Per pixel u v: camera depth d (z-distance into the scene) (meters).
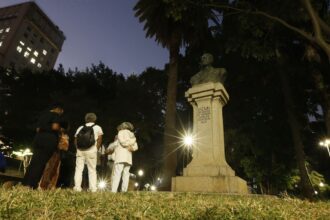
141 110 22.17
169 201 3.31
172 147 12.91
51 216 2.14
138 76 25.77
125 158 5.67
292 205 3.48
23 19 58.81
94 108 19.23
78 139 5.40
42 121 4.61
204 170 6.89
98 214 2.31
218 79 8.27
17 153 21.89
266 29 11.43
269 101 18.11
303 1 9.32
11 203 2.27
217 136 7.40
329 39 10.80
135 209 2.53
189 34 15.44
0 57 52.78
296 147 13.75
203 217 2.38
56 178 5.29
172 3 9.65
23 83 23.67
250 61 16.94
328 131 12.31
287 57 15.02
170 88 14.15
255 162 17.95
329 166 23.05
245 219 2.43
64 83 24.81
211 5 10.99
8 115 21.70
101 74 27.14
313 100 16.09
